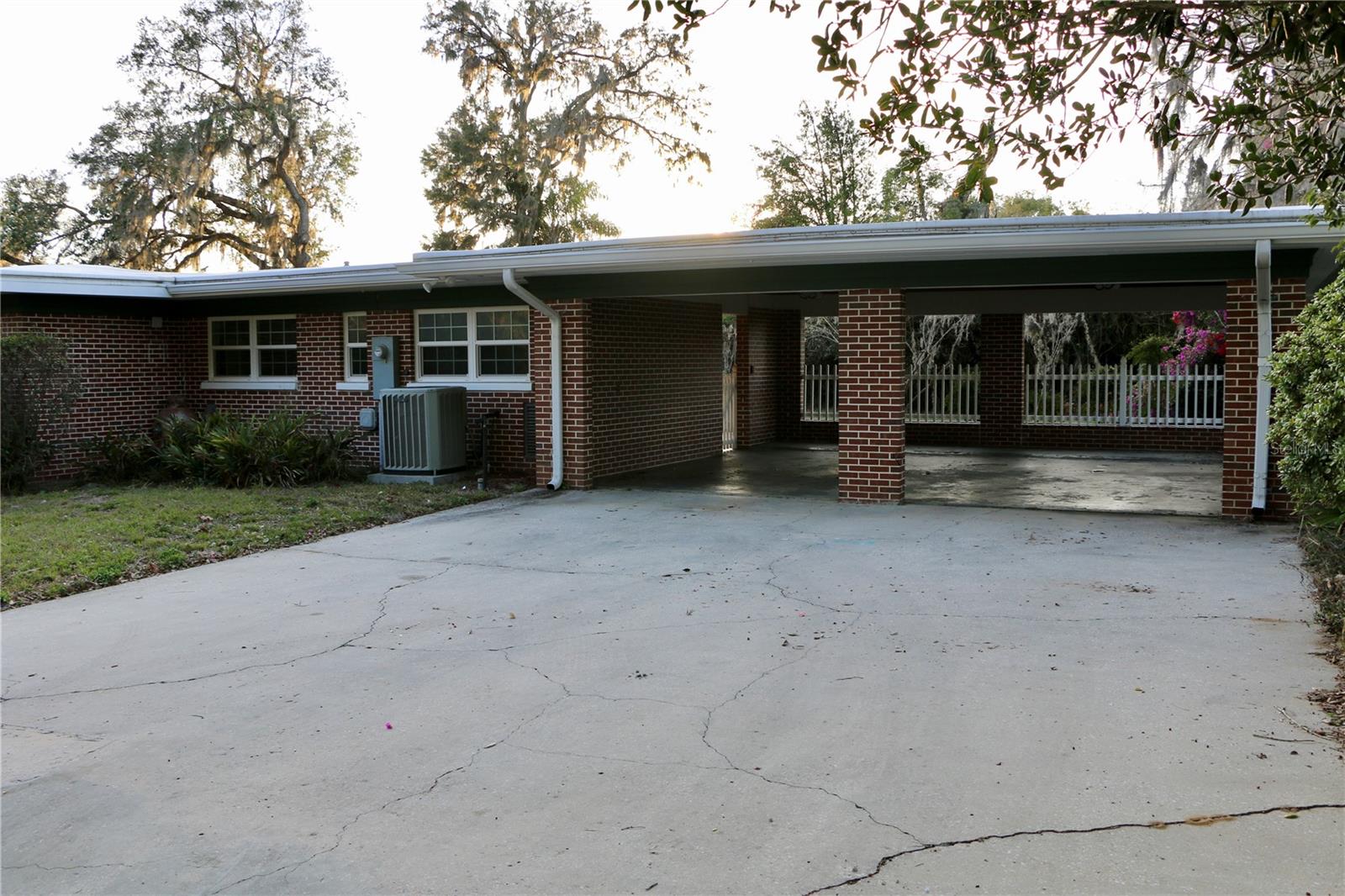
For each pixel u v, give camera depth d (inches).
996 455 741.3
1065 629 264.4
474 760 193.0
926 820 161.8
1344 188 198.8
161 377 693.3
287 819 171.6
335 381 650.8
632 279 521.0
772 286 489.7
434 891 146.8
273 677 247.3
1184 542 378.6
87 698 236.2
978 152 180.1
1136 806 163.5
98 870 156.7
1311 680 219.3
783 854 152.9
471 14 1172.5
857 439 485.7
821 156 1198.3
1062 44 175.6
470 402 606.9
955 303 719.7
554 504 503.2
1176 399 757.3
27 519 454.9
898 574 334.0
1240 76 201.3
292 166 1291.8
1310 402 263.7
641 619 287.7
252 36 1262.3
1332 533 351.6
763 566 352.8
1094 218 394.6
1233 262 412.2
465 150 1181.7
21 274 595.8
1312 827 154.6
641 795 175.0
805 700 217.9
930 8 174.2
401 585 340.5
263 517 460.1
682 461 690.2
